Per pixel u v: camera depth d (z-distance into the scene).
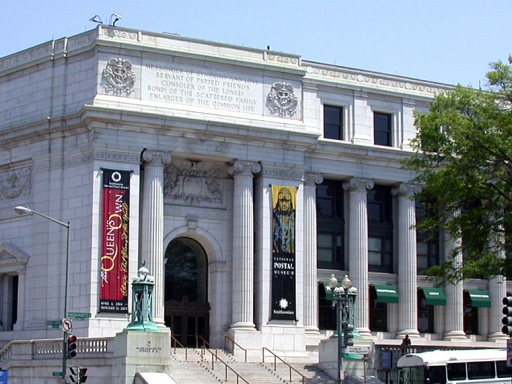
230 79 74.62
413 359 62.53
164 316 73.25
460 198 61.72
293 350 72.81
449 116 60.94
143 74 71.62
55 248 70.25
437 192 61.59
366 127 81.19
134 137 70.06
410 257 81.12
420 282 82.81
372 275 80.75
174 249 75.38
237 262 72.69
